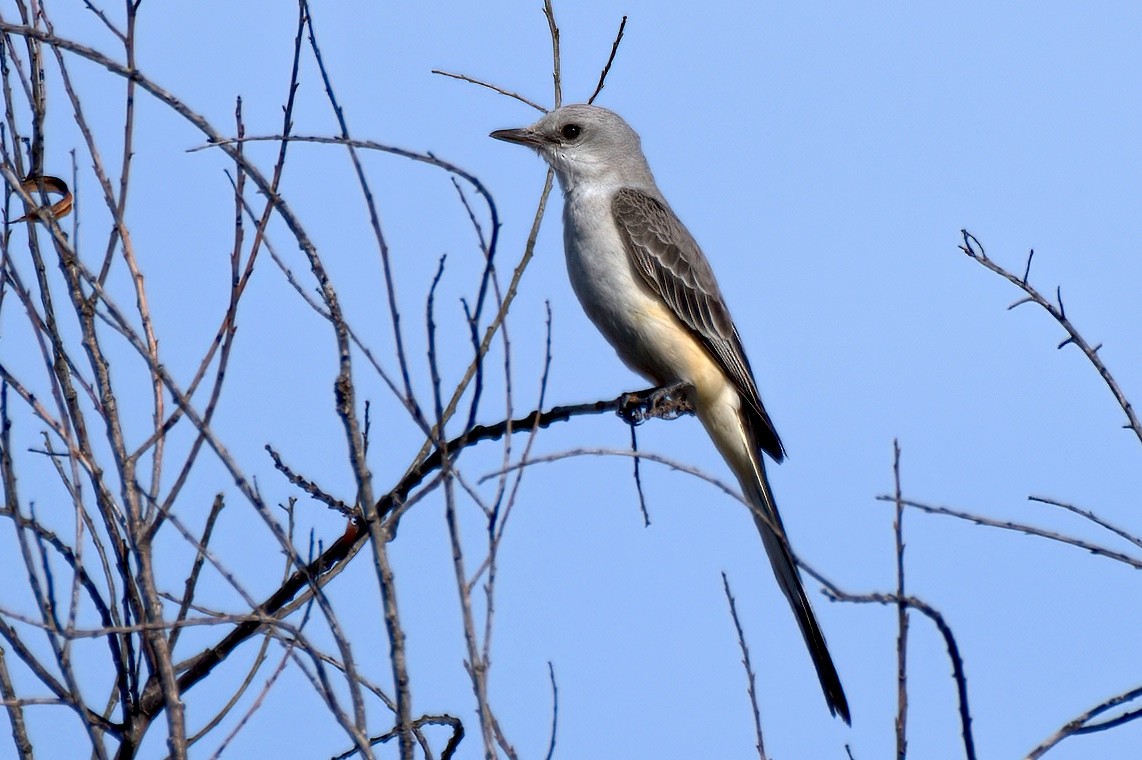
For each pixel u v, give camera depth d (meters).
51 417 7.87
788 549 7.06
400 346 7.10
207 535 8.60
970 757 6.71
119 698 8.75
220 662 8.80
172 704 7.25
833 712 11.95
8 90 8.69
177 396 7.30
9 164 8.47
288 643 7.31
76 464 7.86
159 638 7.43
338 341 7.42
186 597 8.51
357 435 7.36
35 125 8.68
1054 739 6.89
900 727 6.73
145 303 8.34
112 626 7.84
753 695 7.88
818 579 6.70
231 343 8.06
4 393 7.84
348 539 9.58
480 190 6.87
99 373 7.89
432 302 7.00
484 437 9.98
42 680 7.70
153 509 7.86
